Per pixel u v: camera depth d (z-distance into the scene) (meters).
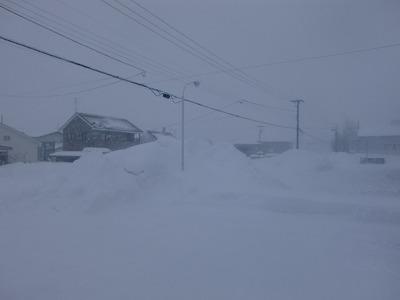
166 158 18.62
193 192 16.05
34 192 15.33
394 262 7.64
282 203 13.75
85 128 44.22
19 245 8.87
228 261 7.66
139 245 8.88
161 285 6.32
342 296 5.88
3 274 6.84
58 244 8.95
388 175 25.30
